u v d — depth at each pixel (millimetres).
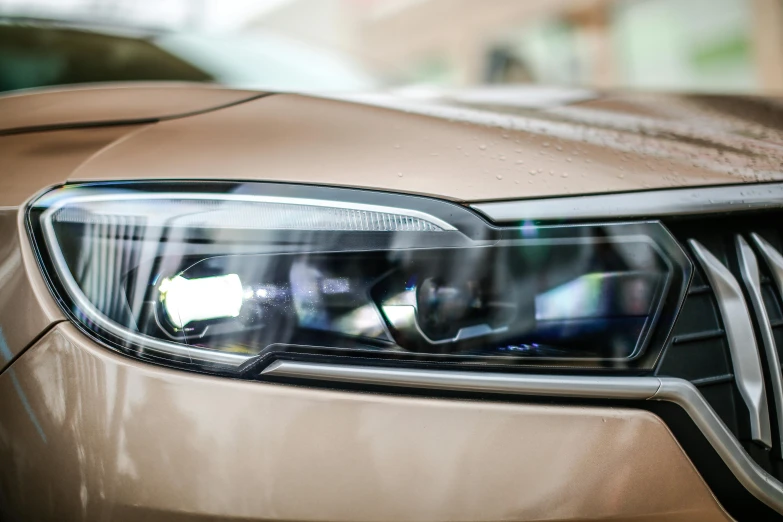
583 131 1032
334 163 845
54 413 741
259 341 751
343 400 726
